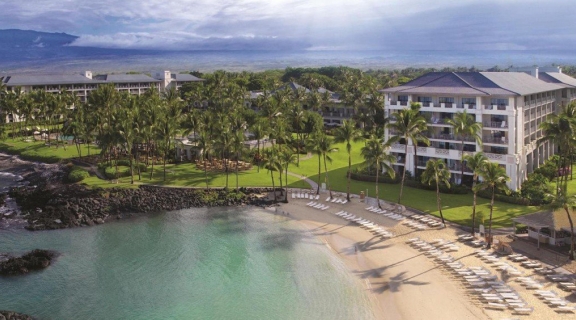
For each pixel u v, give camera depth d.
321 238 80.81
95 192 105.06
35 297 62.59
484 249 70.38
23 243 81.69
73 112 168.12
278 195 104.50
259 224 89.19
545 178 102.25
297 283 65.06
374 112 161.50
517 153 99.56
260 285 65.00
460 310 54.78
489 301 55.47
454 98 107.31
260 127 129.00
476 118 102.56
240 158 132.38
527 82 115.25
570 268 62.34
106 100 148.62
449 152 105.00
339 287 63.28
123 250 78.25
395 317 55.22
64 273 69.69
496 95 98.81
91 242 82.00
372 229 82.38
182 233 85.62
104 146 120.00
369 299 59.69
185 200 102.56
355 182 112.69
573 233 64.94
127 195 104.19
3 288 65.00
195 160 135.12
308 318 56.22
